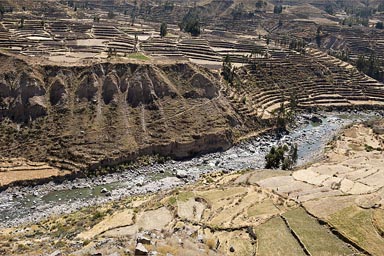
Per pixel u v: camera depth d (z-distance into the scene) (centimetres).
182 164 11500
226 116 13412
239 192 8738
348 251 6138
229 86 15388
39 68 12231
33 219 8444
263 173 10088
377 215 7100
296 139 13938
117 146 11156
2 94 11538
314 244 6284
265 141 13488
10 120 11238
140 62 13512
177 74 13862
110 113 11944
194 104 13200
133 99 12531
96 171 10438
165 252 5109
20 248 6350
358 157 11494
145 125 11994
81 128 11312
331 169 10269
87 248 5603
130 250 5091
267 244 6300
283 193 8562
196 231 6625
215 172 11050
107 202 9206
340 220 6938
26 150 10612
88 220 7806
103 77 12694
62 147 10781
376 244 6259
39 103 11538
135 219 7425
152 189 10012
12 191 9438
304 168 10562
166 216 7581
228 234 6675
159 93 12938
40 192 9531
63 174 10069
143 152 11381
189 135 12131
